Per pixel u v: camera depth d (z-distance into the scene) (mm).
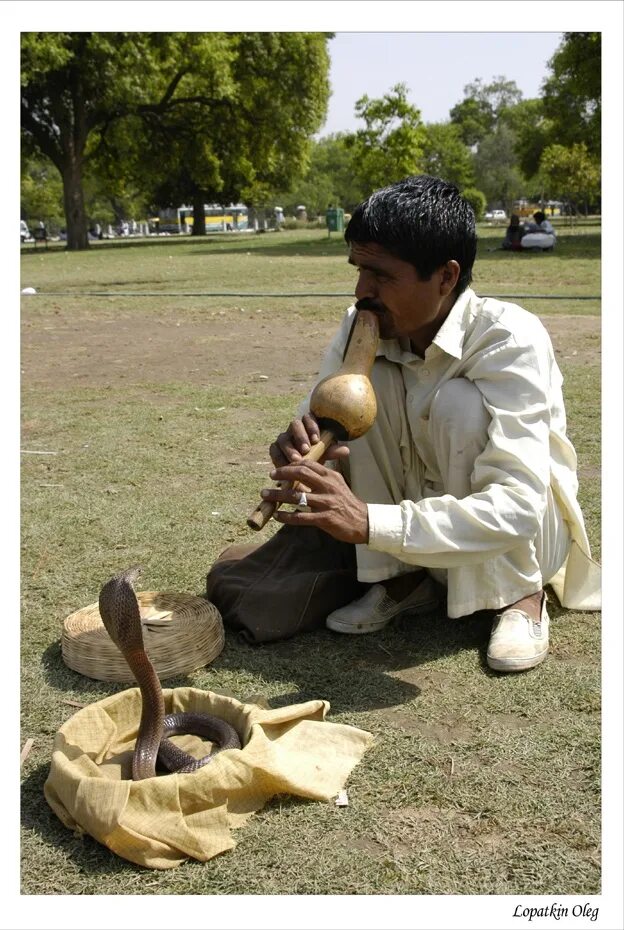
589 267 17781
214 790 2301
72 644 3053
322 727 2605
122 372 8180
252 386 7426
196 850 2211
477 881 2141
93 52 31484
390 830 2299
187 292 15305
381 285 2863
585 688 2912
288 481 2730
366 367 2889
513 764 2545
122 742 2639
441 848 2240
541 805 2379
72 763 2387
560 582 3623
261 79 38281
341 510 2721
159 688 2396
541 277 15773
